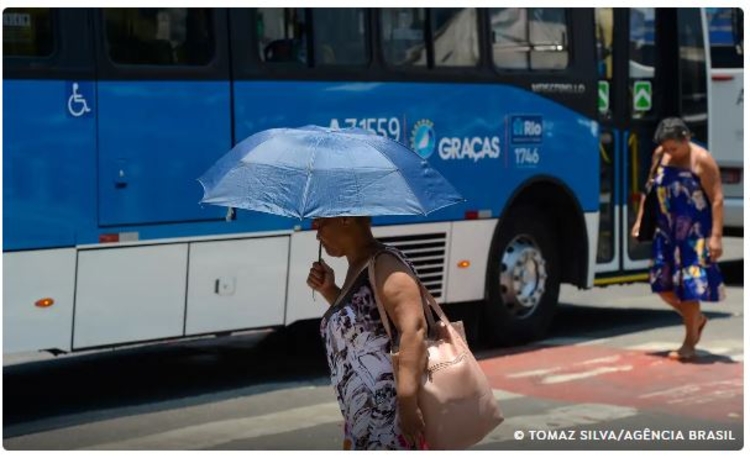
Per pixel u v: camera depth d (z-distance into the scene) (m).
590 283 11.16
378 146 4.56
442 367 4.41
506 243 10.56
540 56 10.73
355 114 9.38
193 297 8.47
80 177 7.90
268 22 8.91
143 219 8.20
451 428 4.39
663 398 8.67
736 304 13.15
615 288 14.64
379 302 4.44
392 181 4.45
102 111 8.02
